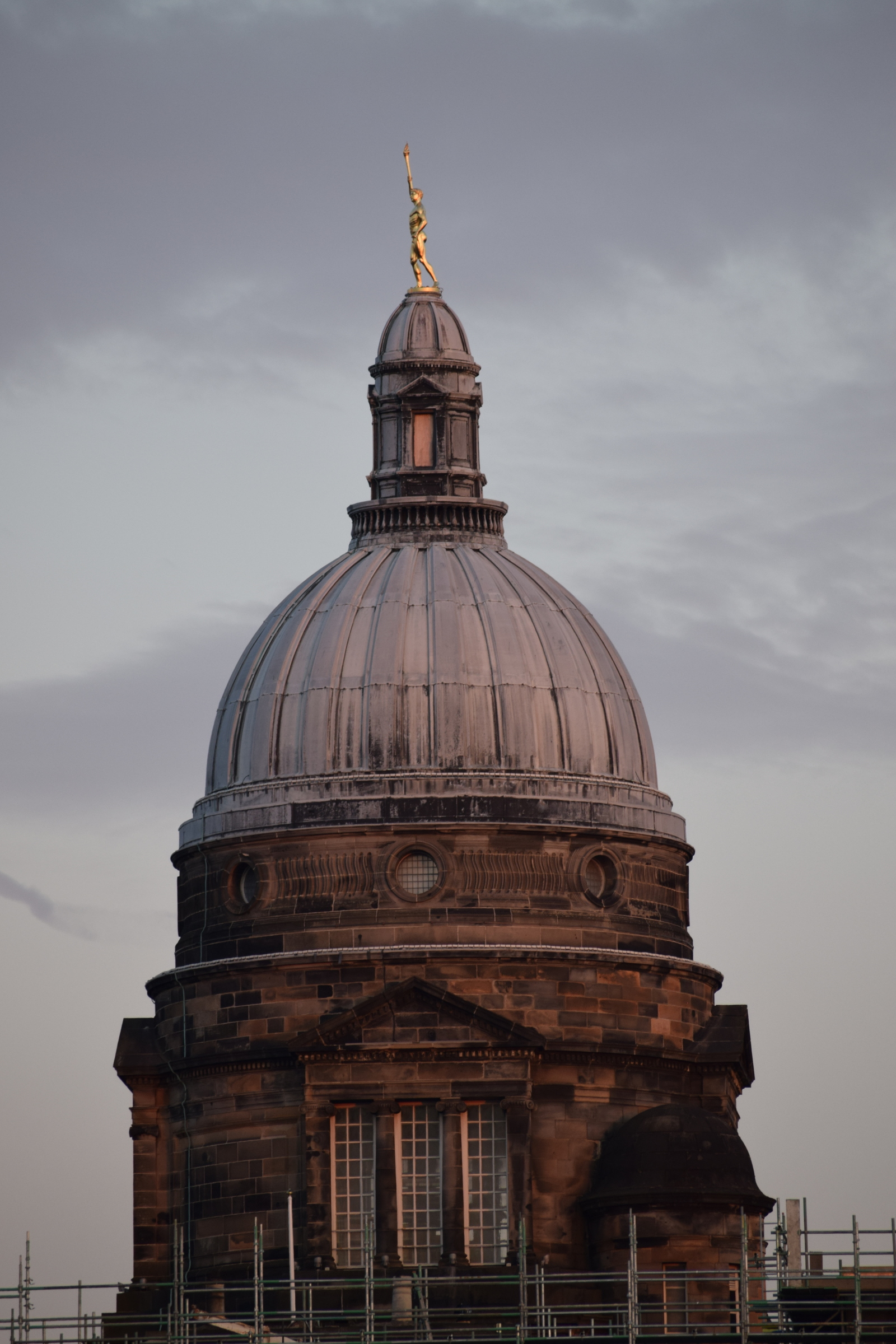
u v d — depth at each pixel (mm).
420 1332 199375
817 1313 195250
